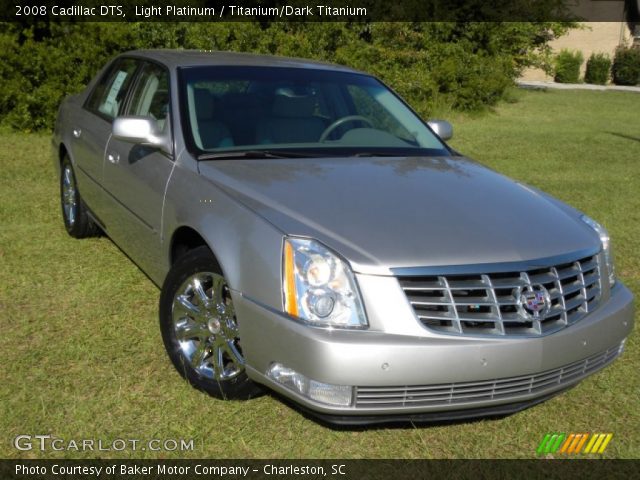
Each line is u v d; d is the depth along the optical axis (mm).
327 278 2861
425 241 3023
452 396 2912
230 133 4031
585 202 8367
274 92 4371
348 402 2820
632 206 8273
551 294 3107
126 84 5004
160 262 3965
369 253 2908
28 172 8227
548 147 12766
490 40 18250
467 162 4332
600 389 3871
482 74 17641
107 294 4699
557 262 3133
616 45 36594
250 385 3340
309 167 3748
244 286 3064
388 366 2775
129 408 3357
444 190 3615
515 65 21469
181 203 3631
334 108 4477
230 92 4281
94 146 5008
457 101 17422
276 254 2971
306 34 13852
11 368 3656
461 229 3162
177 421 3281
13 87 10727
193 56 4723
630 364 4168
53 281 4883
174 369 3727
